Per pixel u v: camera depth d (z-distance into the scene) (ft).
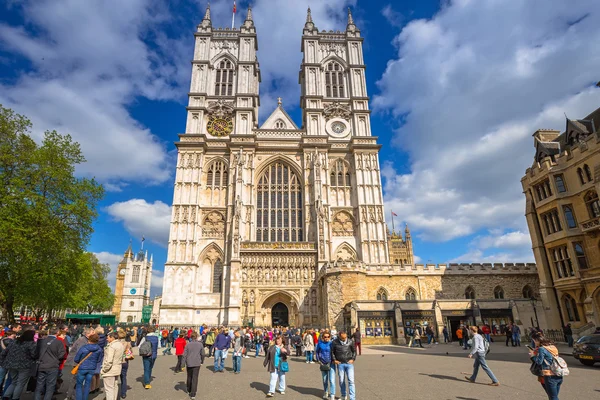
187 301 195.72
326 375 46.98
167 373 70.74
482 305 136.56
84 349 42.24
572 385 52.65
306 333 92.02
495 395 46.44
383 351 107.14
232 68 254.06
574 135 136.87
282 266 197.36
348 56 258.78
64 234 132.98
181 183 216.74
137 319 516.32
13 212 117.80
